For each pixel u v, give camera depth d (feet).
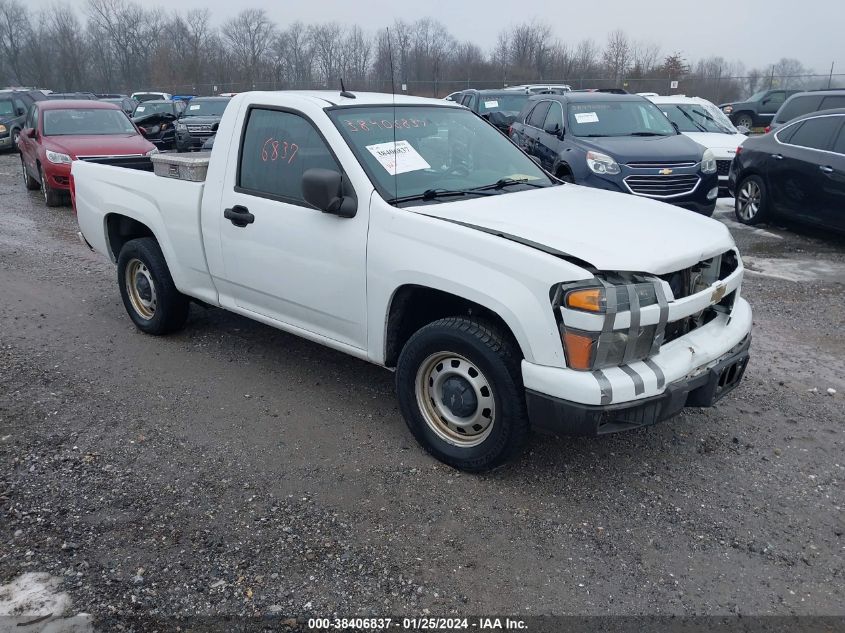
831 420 14.49
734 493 11.89
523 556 10.28
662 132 34.19
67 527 10.78
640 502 11.60
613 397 10.32
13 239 31.07
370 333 13.05
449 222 11.80
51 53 200.03
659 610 9.27
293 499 11.59
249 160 14.94
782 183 31.14
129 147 40.70
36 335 18.93
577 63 138.72
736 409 14.93
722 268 12.87
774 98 85.92
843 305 21.86
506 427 11.42
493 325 11.51
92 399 15.14
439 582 9.73
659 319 10.77
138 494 11.68
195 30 172.14
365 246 12.63
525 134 37.83
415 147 14.03
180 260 16.93
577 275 10.23
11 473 12.23
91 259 27.35
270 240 14.34
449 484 12.05
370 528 10.85
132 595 9.40
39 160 39.91
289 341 18.63
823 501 11.70
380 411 14.73
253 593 9.48
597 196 14.38
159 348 18.10
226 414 14.52
